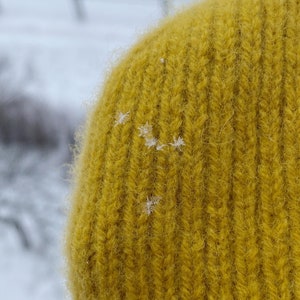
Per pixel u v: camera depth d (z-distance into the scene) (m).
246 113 0.24
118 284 0.24
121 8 3.12
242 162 0.23
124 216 0.24
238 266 0.23
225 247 0.23
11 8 3.26
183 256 0.23
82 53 2.71
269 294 0.23
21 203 1.93
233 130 0.24
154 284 0.23
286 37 0.24
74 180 0.27
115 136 0.24
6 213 1.89
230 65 0.24
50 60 2.63
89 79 2.46
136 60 0.25
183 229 0.23
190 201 0.23
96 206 0.24
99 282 0.24
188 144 0.24
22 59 2.62
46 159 2.09
